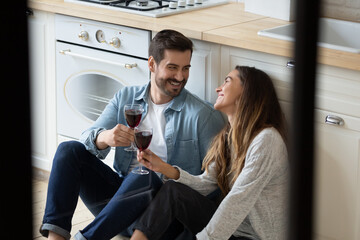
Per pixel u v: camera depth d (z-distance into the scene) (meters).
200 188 1.92
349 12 2.40
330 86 1.85
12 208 0.48
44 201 2.60
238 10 2.56
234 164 1.81
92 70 2.59
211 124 2.06
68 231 1.95
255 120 1.78
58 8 2.55
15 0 0.45
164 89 2.05
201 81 2.21
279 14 2.38
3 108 0.48
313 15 0.45
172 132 2.06
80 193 2.09
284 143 1.77
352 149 1.86
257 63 2.03
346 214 1.94
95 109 2.67
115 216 1.90
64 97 2.74
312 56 0.46
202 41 2.16
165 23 2.25
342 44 2.39
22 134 0.47
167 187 1.85
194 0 2.61
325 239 2.02
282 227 1.78
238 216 1.71
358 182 1.88
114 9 2.47
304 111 0.48
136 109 2.03
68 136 2.82
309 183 0.51
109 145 2.01
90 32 2.52
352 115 1.83
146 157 1.89
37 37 2.73
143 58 2.38
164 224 1.82
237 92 1.85
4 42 0.47
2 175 0.48
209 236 1.71
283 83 1.97
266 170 1.71
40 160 2.96
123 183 1.95
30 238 0.49
